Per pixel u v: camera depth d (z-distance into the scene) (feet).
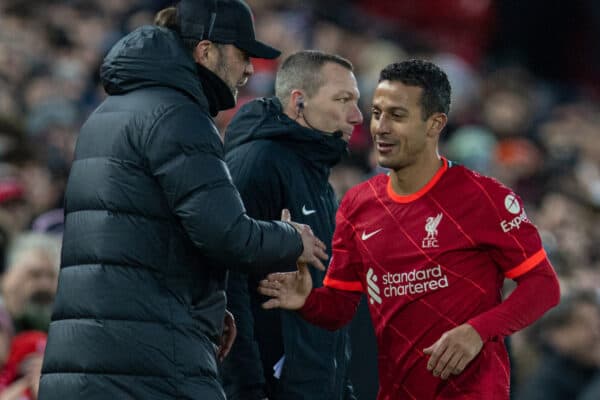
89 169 58.03
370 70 182.60
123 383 55.88
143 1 174.19
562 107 195.93
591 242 126.11
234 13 60.64
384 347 59.67
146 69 58.23
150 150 56.95
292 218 65.62
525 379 93.61
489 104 181.68
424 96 57.82
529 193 144.36
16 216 92.99
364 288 61.36
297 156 66.64
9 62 145.79
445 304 57.77
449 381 57.67
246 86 149.79
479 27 204.64
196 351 57.26
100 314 56.29
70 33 165.07
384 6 204.95
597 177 156.76
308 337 65.36
